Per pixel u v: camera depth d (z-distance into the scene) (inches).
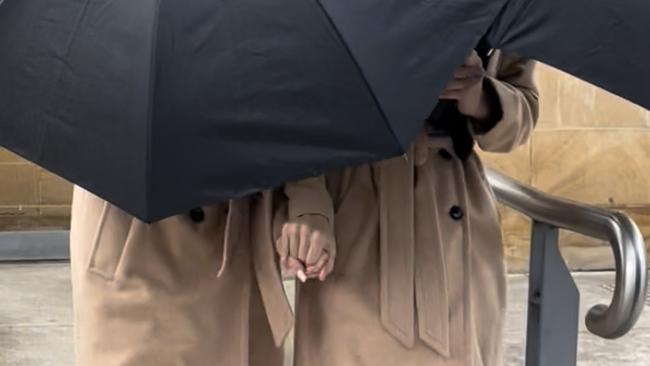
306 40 68.2
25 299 247.1
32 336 218.7
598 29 70.5
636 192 281.0
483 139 89.9
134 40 68.8
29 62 73.5
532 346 102.6
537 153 276.2
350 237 86.7
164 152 68.1
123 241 87.0
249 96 68.6
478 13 69.7
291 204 82.4
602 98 275.7
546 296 100.8
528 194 101.7
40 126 73.1
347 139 68.5
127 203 69.2
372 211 87.3
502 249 93.5
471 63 81.6
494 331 91.7
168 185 68.6
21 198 288.5
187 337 86.3
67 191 289.6
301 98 68.5
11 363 202.4
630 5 71.3
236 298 88.5
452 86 82.2
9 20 74.9
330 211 83.0
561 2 70.2
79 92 70.9
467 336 87.4
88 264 88.0
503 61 93.4
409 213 86.4
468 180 92.3
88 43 70.7
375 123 67.8
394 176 87.0
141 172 68.1
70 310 237.9
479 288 90.6
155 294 85.8
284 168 69.1
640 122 278.4
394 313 85.0
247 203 88.6
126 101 68.6
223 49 68.8
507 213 273.3
